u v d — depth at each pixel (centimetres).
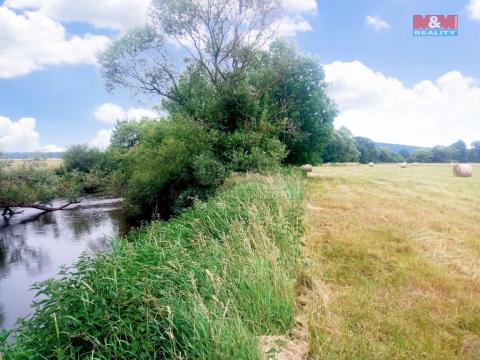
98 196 3388
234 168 1820
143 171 2098
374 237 808
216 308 392
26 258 1466
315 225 913
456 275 593
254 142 1909
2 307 988
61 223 2127
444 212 1138
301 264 584
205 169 1808
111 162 4041
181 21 2228
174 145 1933
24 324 359
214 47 2317
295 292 510
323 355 364
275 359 340
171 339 334
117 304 360
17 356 306
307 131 2691
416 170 4097
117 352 317
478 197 1533
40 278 1229
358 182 2344
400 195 1598
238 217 773
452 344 397
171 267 485
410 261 648
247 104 2078
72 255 1482
